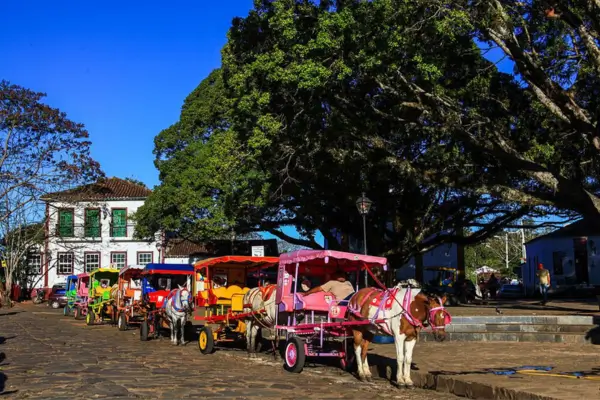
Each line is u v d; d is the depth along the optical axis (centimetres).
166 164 4194
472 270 8481
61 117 5078
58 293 4862
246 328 1777
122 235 5650
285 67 2045
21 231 5288
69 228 5597
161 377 1288
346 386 1248
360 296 1328
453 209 3475
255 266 1970
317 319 1455
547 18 1856
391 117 2248
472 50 2103
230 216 3538
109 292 2967
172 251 5659
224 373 1378
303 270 1523
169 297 2056
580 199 1938
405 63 1978
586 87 2122
